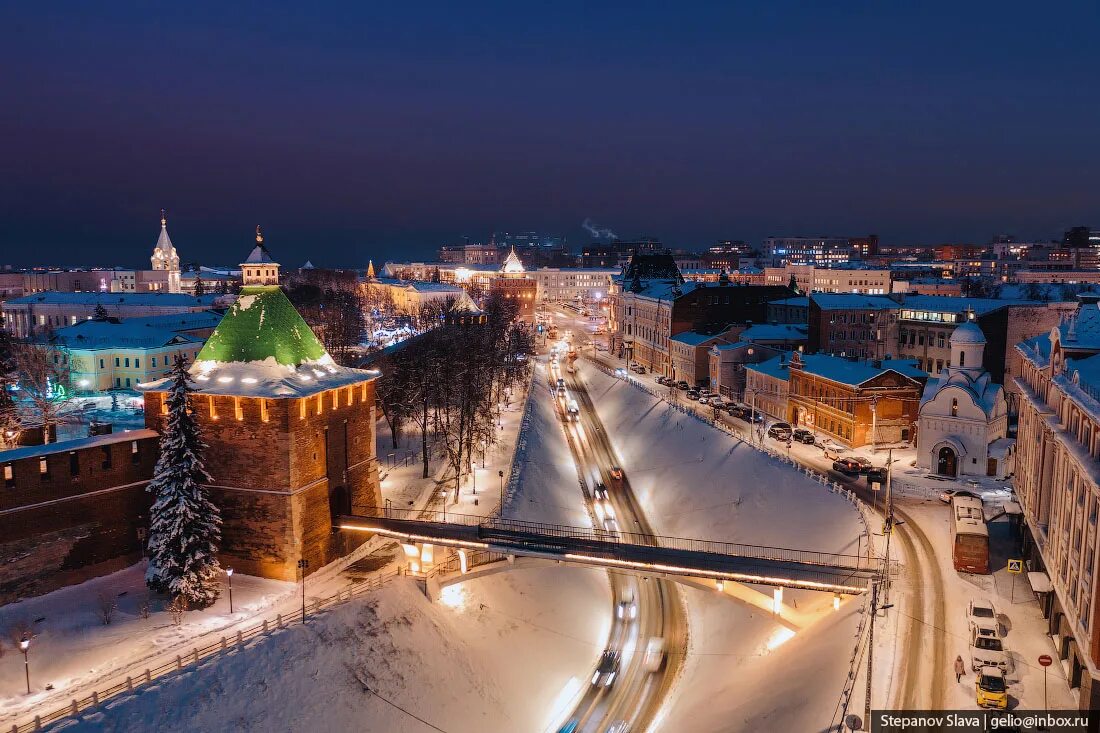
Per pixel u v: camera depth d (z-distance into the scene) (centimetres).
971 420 7394
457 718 4944
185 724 4106
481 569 5775
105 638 4700
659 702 5344
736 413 10619
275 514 5547
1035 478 5094
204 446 5369
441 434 9981
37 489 5094
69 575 5272
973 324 7675
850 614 4831
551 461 9862
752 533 7338
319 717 4488
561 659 5884
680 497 8819
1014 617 4659
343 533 6112
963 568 5234
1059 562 4297
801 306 13388
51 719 3866
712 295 14462
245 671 4469
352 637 4997
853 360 9650
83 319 17462
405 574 5781
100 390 12088
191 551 5094
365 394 6481
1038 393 5369
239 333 5953
